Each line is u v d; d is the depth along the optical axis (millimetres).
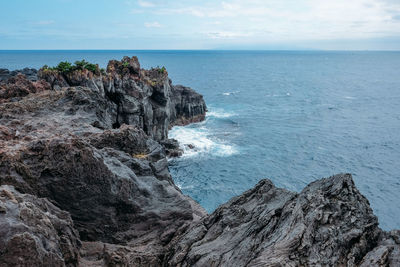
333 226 14508
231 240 15633
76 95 40031
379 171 68062
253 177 64125
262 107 136500
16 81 52312
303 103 147750
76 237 16891
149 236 20766
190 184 60656
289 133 95500
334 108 136000
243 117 114875
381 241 14773
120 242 20000
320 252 13328
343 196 16219
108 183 19797
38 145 19172
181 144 78750
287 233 14039
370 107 138750
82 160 18984
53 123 33094
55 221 15453
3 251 11641
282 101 152625
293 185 61250
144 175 25203
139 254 17719
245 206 18594
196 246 16281
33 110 36656
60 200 18797
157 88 74688
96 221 19672
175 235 20141
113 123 67438
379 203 55219
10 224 12211
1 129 25344
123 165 23016
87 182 19234
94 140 27953
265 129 99062
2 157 17766
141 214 20906
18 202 13961
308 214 15016
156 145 31922
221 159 72562
